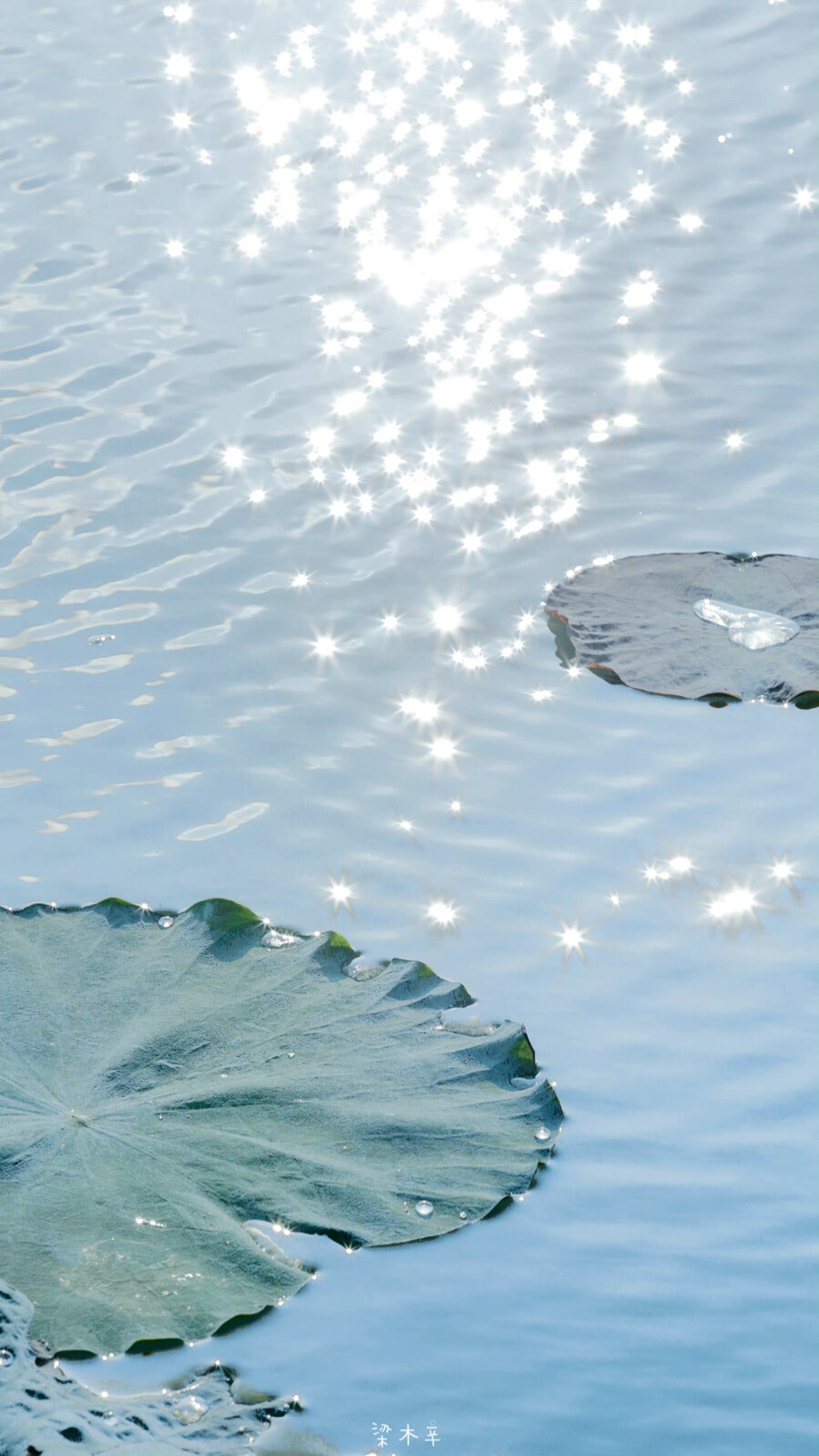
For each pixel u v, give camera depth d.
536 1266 2.84
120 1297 2.74
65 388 5.97
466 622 4.81
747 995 3.47
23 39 8.62
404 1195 2.94
